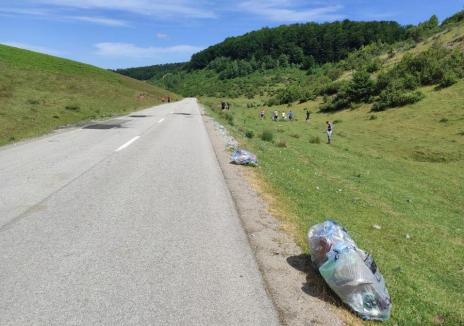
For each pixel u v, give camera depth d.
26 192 8.26
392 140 38.25
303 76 173.75
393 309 5.12
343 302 4.63
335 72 94.50
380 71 73.94
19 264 4.97
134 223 6.67
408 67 63.38
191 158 13.36
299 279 5.13
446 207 17.53
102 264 5.07
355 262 4.73
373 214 12.80
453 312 5.89
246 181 10.71
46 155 12.78
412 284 6.83
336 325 4.21
